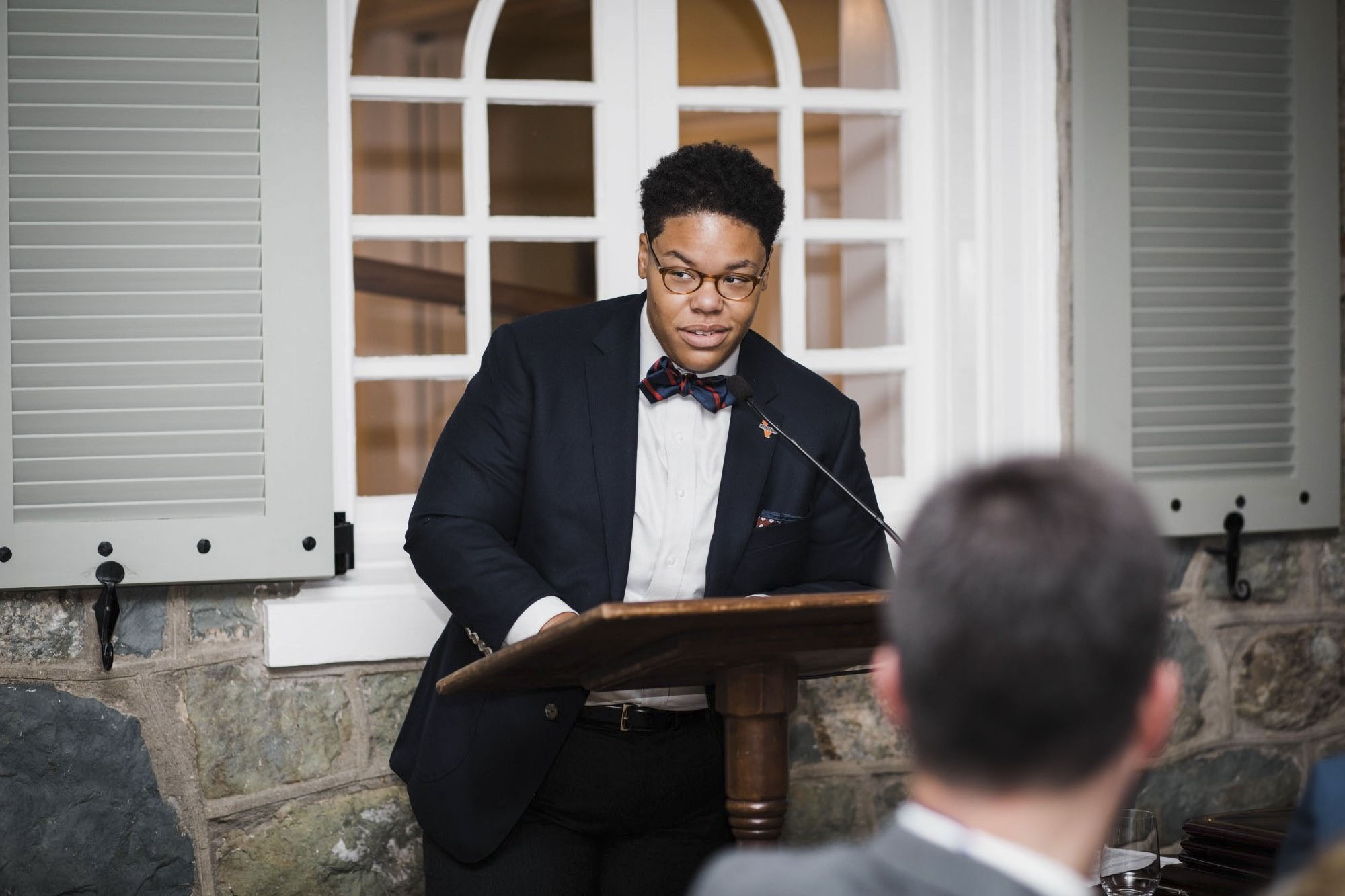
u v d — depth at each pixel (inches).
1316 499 133.6
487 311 124.0
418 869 113.0
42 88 103.3
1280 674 134.7
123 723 106.4
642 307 92.0
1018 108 129.9
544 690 84.1
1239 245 131.5
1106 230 127.3
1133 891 85.0
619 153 127.1
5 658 104.3
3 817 104.0
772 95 130.3
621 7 127.0
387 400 146.5
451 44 130.8
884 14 135.3
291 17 106.7
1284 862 52.5
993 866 32.8
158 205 105.0
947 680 33.3
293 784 110.0
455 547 83.9
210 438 105.7
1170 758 130.8
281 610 108.4
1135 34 128.0
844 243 138.0
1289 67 132.6
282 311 106.7
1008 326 130.4
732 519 86.4
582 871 88.7
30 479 103.1
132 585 105.4
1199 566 132.6
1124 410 128.1
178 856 107.3
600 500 85.9
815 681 123.3
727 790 70.1
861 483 92.3
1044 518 33.4
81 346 103.9
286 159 106.8
